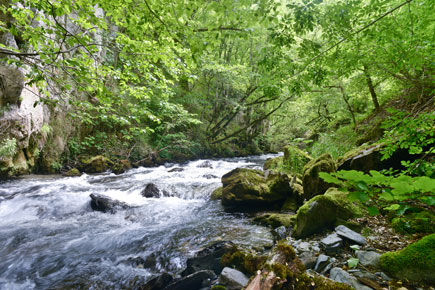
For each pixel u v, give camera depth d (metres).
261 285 2.14
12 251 4.04
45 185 8.15
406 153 4.06
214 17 2.63
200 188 7.84
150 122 15.65
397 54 3.40
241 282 2.54
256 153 22.28
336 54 3.93
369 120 8.60
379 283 2.16
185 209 6.14
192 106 18.19
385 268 2.31
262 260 2.76
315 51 3.22
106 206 6.13
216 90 17.36
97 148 12.84
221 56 17.84
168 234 4.54
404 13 3.61
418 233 2.78
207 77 16.66
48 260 3.72
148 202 6.78
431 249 2.23
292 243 3.34
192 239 4.25
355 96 9.55
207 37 2.60
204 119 19.19
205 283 2.84
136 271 3.37
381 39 3.38
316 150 8.36
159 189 7.54
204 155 17.77
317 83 3.62
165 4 2.49
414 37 3.21
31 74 2.91
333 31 3.27
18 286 3.12
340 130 10.43
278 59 3.61
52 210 6.08
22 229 5.00
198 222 5.13
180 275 3.18
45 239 4.50
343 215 3.52
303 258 2.76
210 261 3.29
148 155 14.38
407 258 2.25
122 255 3.83
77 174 10.44
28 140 8.99
